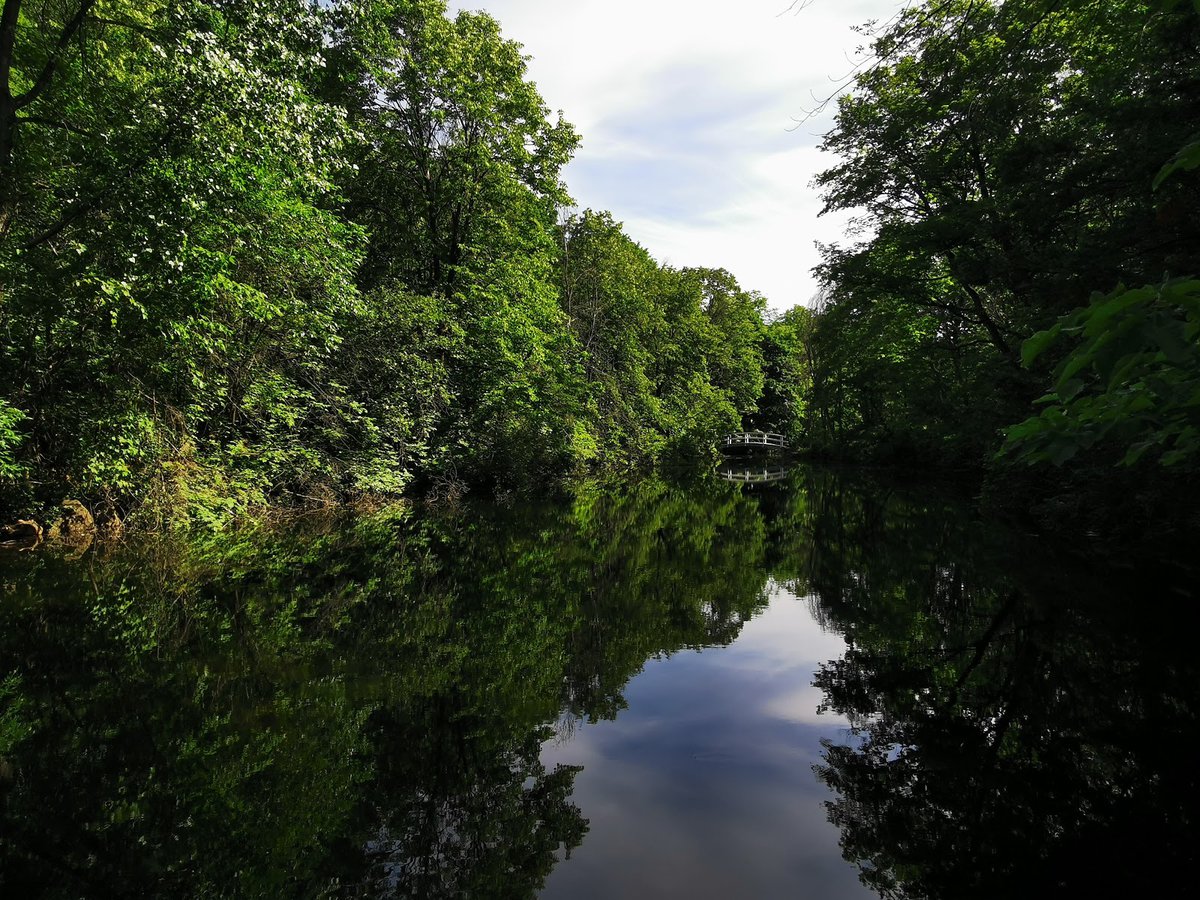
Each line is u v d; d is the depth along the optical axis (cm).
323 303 1179
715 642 638
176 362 960
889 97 1546
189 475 1083
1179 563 823
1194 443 189
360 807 338
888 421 2725
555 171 2050
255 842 305
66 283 815
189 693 468
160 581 766
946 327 1761
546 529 1325
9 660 516
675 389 3844
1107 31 946
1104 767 372
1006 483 1225
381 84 1717
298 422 1405
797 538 1266
